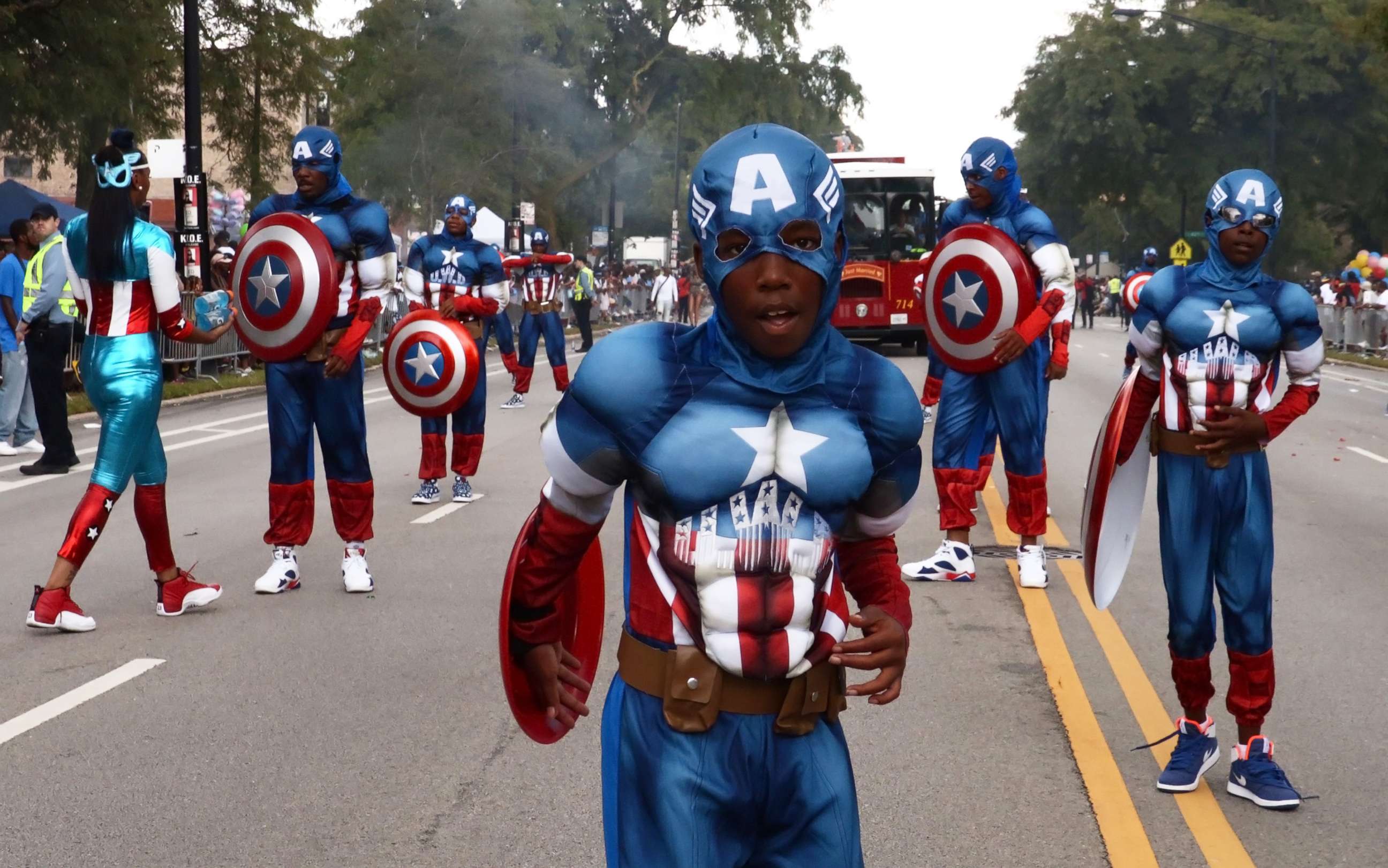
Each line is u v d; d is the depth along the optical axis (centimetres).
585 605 282
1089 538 498
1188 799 484
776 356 239
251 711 580
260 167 2953
